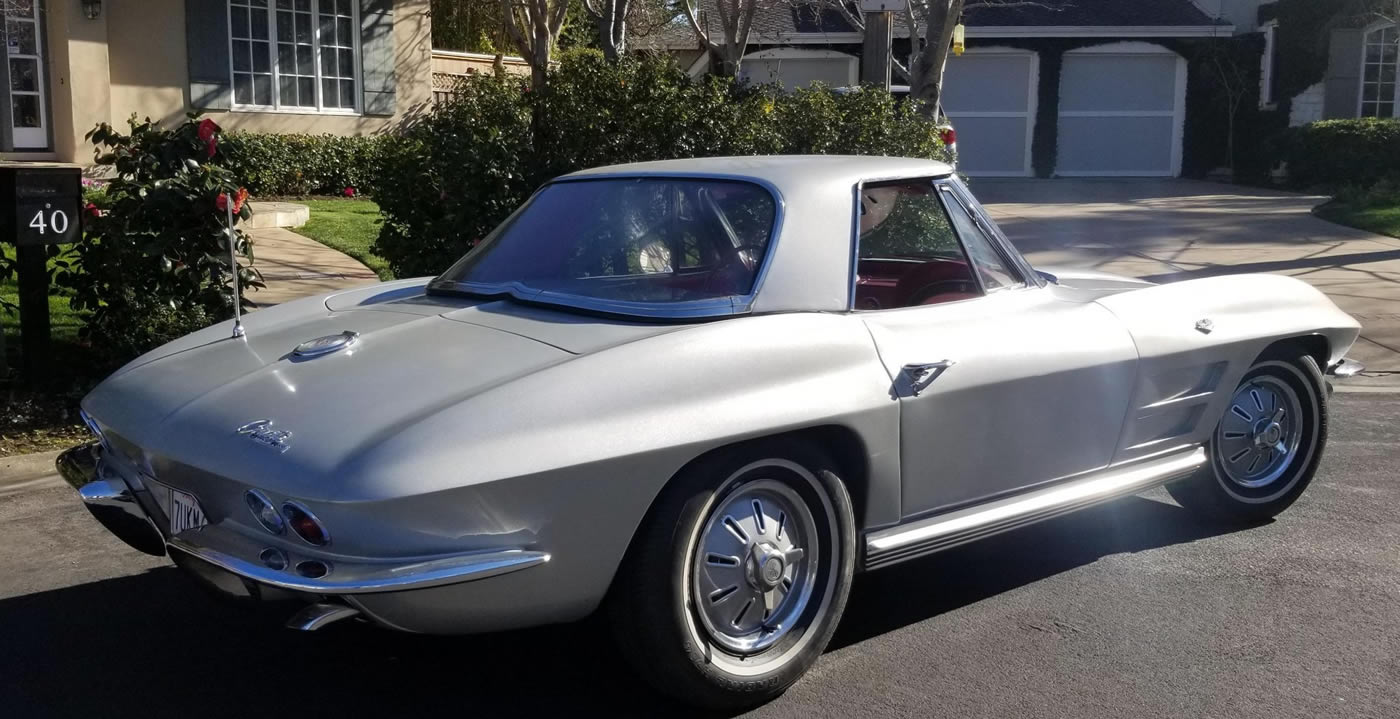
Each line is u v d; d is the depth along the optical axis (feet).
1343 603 14.16
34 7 48.75
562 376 10.16
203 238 22.45
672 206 12.69
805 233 12.07
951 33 39.06
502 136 25.76
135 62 52.08
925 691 11.82
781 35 78.07
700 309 11.37
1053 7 77.71
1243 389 16.35
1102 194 67.77
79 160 49.55
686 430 10.26
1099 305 14.34
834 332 11.66
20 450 19.58
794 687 11.89
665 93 27.25
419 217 26.63
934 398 12.11
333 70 59.57
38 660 12.50
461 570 9.32
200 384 11.25
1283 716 11.34
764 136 28.50
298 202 52.37
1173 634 13.24
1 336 22.17
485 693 11.75
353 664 12.41
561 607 10.10
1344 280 36.70
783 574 11.39
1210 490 16.39
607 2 41.86
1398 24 70.59
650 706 11.49
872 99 32.04
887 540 12.14
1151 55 80.43
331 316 12.98
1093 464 14.10
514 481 9.48
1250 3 80.43
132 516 11.56
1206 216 54.85
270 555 9.68
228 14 54.85
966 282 13.61
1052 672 12.27
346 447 9.50
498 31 72.74
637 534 10.40
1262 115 77.71
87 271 22.49
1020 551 16.01
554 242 13.19
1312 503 18.08
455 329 11.71
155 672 12.24
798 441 11.23
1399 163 65.77
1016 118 81.61
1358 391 26.04
